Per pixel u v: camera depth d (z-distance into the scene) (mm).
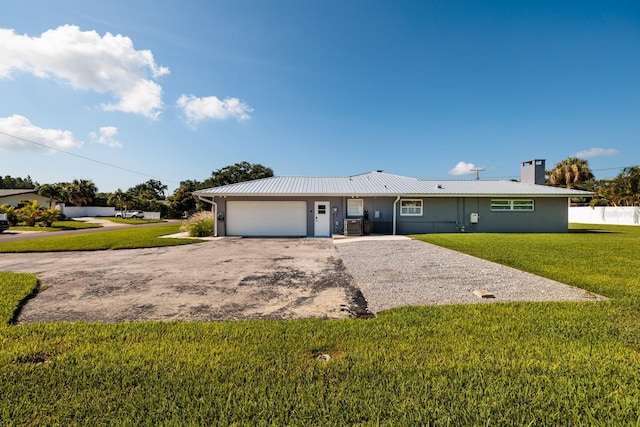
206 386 2203
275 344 2896
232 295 4816
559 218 16375
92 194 48969
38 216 25047
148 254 9445
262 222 15641
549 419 1834
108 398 2070
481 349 2770
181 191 50312
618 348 2766
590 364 2479
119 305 4324
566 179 30219
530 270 6191
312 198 15664
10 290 4910
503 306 3998
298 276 6121
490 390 2125
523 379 2264
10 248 10586
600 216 24969
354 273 6336
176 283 5598
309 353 2723
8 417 1873
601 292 4629
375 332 3180
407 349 2779
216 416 1885
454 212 16219
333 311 4043
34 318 3811
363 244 11219
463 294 4715
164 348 2826
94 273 6484
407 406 1963
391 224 15945
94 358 2637
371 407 1953
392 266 6973
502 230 16328
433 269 6547
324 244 11789
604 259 7266
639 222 22188
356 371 2389
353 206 15922
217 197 15578
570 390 2125
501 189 16938
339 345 2889
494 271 6254
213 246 11398
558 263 6785
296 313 3971
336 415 1881
